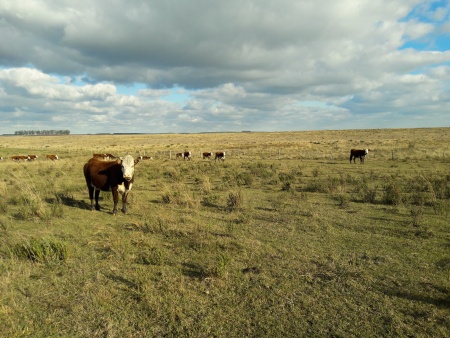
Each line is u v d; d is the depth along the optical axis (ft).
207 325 12.41
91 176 30.53
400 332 11.89
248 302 14.12
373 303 13.99
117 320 12.75
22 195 35.01
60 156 131.44
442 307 13.57
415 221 25.84
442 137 230.68
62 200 36.73
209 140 324.60
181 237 22.81
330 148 155.12
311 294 14.83
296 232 24.34
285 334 11.86
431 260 18.65
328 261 18.62
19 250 19.12
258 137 355.77
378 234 23.73
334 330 12.07
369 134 329.11
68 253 18.90
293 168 73.46
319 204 34.50
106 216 29.55
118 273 16.97
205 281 16.05
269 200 37.06
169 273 16.98
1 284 15.34
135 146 248.52
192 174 66.54
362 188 41.73
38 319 12.82
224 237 22.93
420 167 73.00
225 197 38.88
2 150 157.79
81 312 13.32
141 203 35.06
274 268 17.66
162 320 12.76
